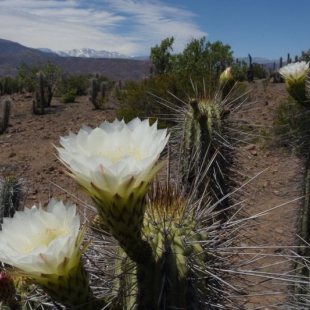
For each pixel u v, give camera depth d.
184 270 1.48
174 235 1.52
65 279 1.11
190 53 10.43
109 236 1.77
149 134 1.20
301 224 2.99
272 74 17.95
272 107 9.41
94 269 1.72
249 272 1.72
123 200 1.12
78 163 1.06
